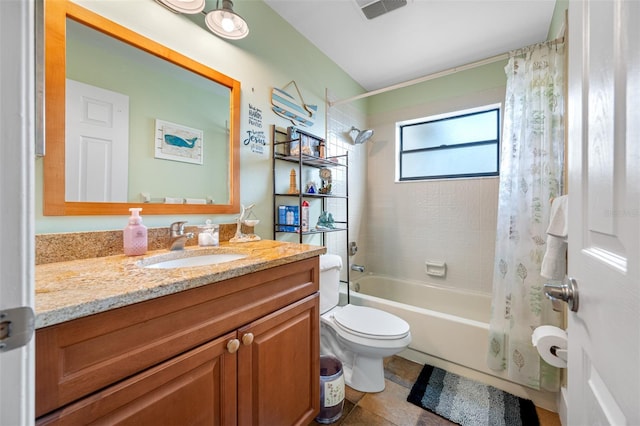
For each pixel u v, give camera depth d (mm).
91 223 999
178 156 1259
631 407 355
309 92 2045
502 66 2227
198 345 739
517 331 1540
